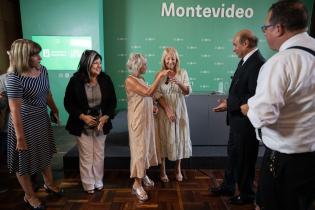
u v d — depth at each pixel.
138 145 2.23
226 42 4.98
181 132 2.54
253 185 2.37
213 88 5.16
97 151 2.42
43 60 4.38
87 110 2.25
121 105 5.20
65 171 2.92
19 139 1.85
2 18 4.09
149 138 2.28
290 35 1.11
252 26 4.92
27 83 1.87
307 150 1.10
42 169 2.18
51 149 2.22
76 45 4.37
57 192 2.40
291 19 1.08
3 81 2.47
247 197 2.19
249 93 1.87
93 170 2.45
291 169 1.13
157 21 4.88
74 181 2.69
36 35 4.29
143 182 2.59
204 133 3.27
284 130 1.12
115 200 2.32
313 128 1.09
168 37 4.95
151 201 2.31
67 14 4.27
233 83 2.04
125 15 4.84
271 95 1.04
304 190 1.15
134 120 2.19
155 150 2.41
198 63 5.06
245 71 1.90
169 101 2.45
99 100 2.31
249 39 1.89
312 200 1.18
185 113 2.55
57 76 4.44
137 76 2.20
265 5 4.84
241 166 2.09
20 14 4.48
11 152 1.97
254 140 2.00
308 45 1.08
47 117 2.13
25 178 2.06
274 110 1.04
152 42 4.96
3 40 4.11
